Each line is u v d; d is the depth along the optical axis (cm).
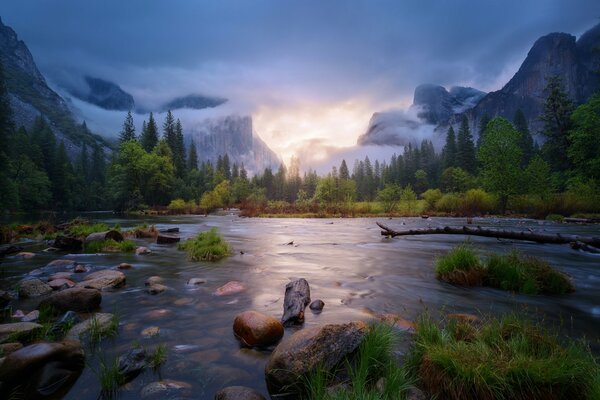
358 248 1217
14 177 5809
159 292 606
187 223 2833
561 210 3281
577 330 432
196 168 10956
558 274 638
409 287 652
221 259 972
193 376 308
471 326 368
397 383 264
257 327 378
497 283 654
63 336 394
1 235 1345
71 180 8312
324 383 271
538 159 4062
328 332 313
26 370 281
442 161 10631
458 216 3944
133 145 6544
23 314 479
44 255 1038
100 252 1095
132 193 6369
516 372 262
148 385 289
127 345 374
